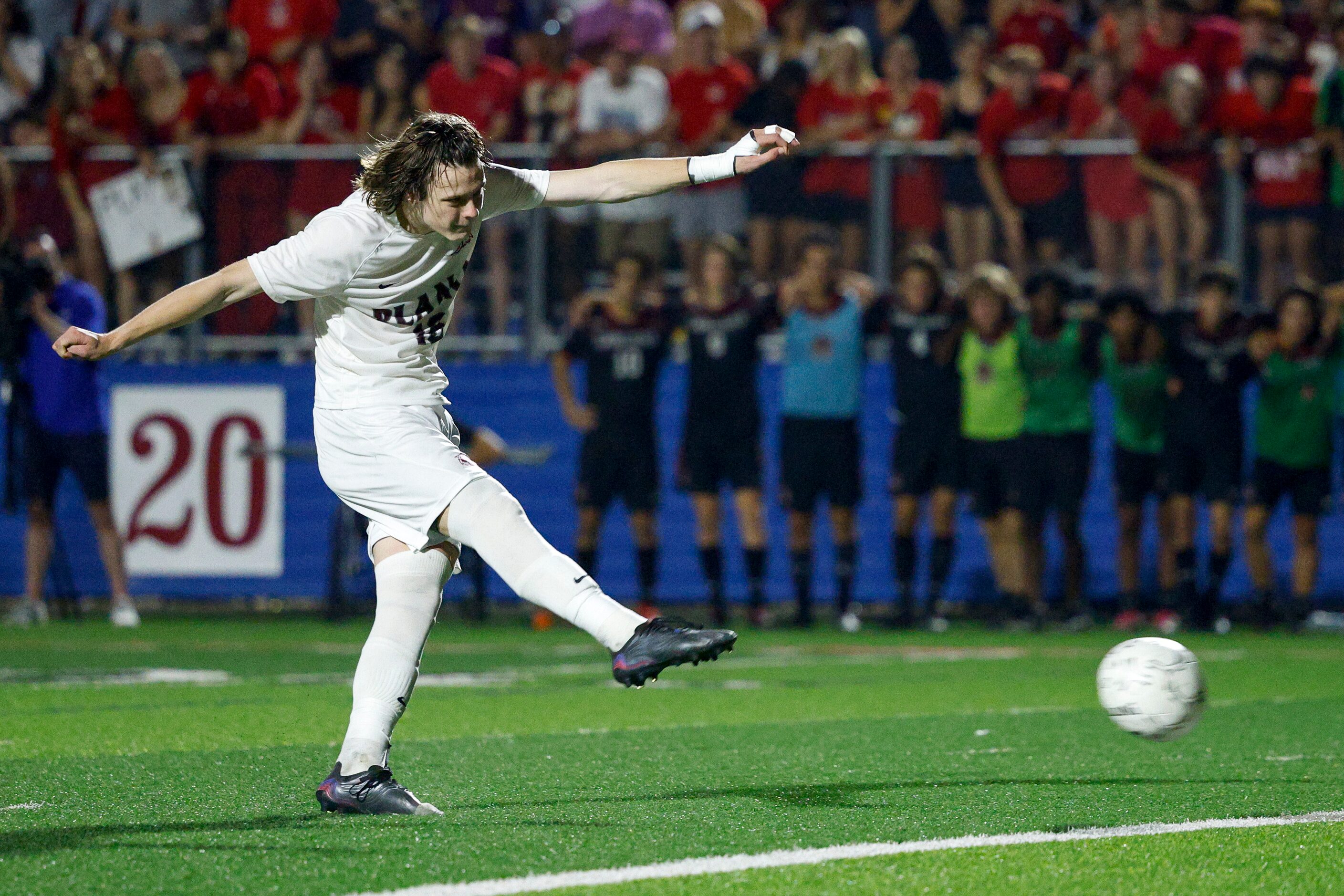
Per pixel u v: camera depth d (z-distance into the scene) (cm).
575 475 4725
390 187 1428
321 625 4406
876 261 4491
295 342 4841
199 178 4716
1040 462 4212
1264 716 2402
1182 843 1388
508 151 4638
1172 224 4334
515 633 4219
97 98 4756
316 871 1252
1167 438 4197
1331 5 4831
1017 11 4825
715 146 4619
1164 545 4347
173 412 4869
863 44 4669
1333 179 4278
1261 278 4341
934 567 4366
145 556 4878
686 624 1442
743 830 1430
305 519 4812
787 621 4559
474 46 4744
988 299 4169
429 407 1541
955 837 1405
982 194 4425
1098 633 4153
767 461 4700
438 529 1520
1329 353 4141
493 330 4744
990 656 3562
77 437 4344
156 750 2073
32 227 4728
